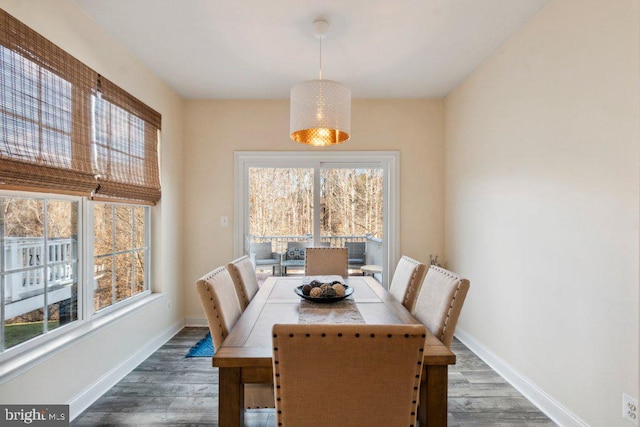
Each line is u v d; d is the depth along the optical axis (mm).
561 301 1866
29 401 1602
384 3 1961
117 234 2496
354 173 3664
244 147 3566
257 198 3646
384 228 3652
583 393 1718
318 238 3662
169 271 3168
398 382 978
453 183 3307
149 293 2916
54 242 1882
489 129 2627
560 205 1873
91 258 2150
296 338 949
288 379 984
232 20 2135
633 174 1452
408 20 2133
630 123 1464
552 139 1934
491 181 2600
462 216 3104
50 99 1747
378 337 945
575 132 1762
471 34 2305
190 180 3545
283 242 3666
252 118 3562
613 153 1543
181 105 3480
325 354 958
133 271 2723
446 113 3480
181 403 2047
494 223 2555
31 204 1728
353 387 980
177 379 2344
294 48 2492
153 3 1958
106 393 2154
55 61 1783
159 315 2957
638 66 1426
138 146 2637
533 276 2102
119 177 2379
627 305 1483
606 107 1576
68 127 1877
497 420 1910
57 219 1904
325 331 946
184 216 3533
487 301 2656
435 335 1585
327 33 2283
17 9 1562
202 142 3551
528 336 2150
